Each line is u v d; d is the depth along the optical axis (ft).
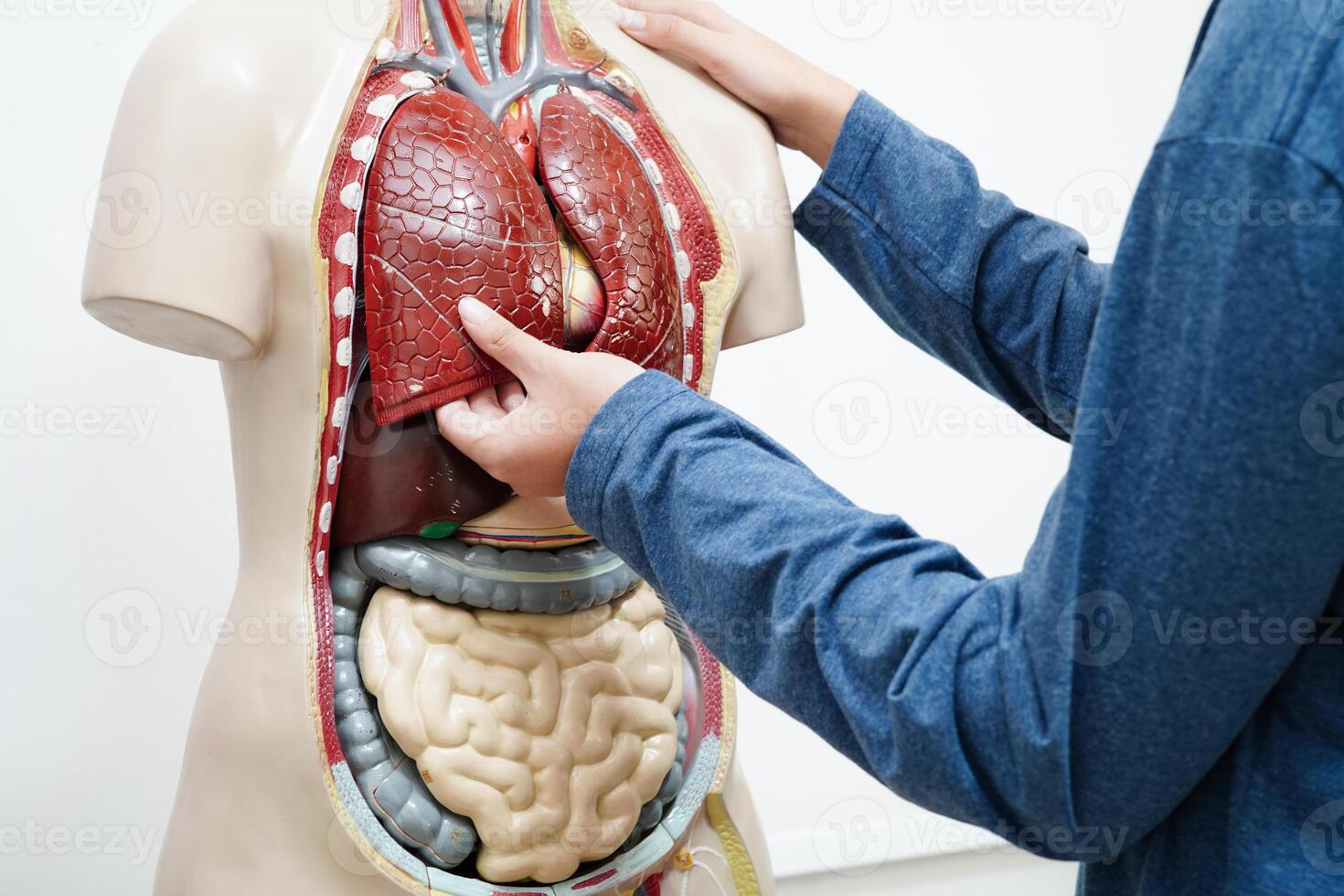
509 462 2.01
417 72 2.29
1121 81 5.74
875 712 1.62
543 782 2.28
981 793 1.59
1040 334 2.58
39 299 4.33
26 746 4.35
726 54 2.65
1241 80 1.40
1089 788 1.53
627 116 2.52
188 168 2.04
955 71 5.52
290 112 2.12
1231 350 1.37
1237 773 1.57
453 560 2.30
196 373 4.58
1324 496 1.36
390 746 2.28
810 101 2.67
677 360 2.41
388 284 2.11
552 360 1.98
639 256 2.31
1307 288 1.34
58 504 4.39
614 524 1.83
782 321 2.63
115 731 4.47
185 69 2.09
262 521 2.28
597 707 2.37
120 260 2.04
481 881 2.28
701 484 1.74
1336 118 1.33
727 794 2.69
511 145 2.30
